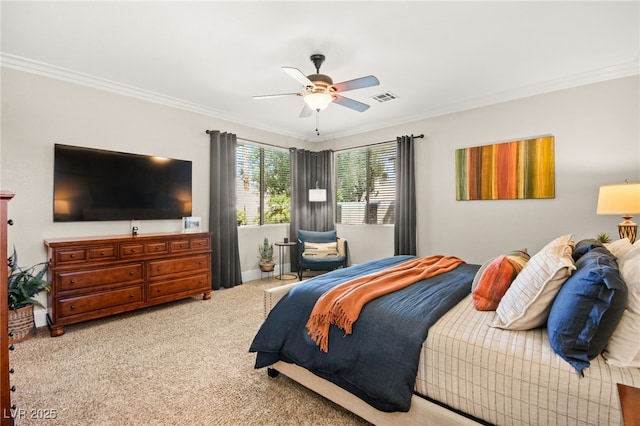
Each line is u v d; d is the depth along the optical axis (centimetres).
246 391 188
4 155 281
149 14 220
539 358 116
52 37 249
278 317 192
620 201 257
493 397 122
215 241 424
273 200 523
